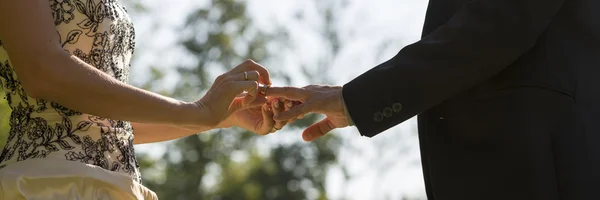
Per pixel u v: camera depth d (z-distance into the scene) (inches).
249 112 176.9
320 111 156.5
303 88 161.6
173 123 143.0
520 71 144.6
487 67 143.8
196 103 146.5
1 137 184.1
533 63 144.4
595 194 142.3
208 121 146.6
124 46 147.1
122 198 141.9
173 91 1104.8
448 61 144.7
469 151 147.3
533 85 143.6
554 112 143.2
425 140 152.3
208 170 1082.1
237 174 1047.6
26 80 135.2
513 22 142.0
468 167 147.0
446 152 149.3
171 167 1077.1
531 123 142.9
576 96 144.4
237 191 1043.9
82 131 141.0
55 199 137.2
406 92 146.2
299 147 1058.7
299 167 1045.8
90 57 140.9
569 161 142.6
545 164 142.1
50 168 137.9
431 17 153.5
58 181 137.6
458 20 145.7
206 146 1079.6
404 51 148.4
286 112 157.2
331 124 172.1
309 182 1041.5
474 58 143.6
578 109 144.1
